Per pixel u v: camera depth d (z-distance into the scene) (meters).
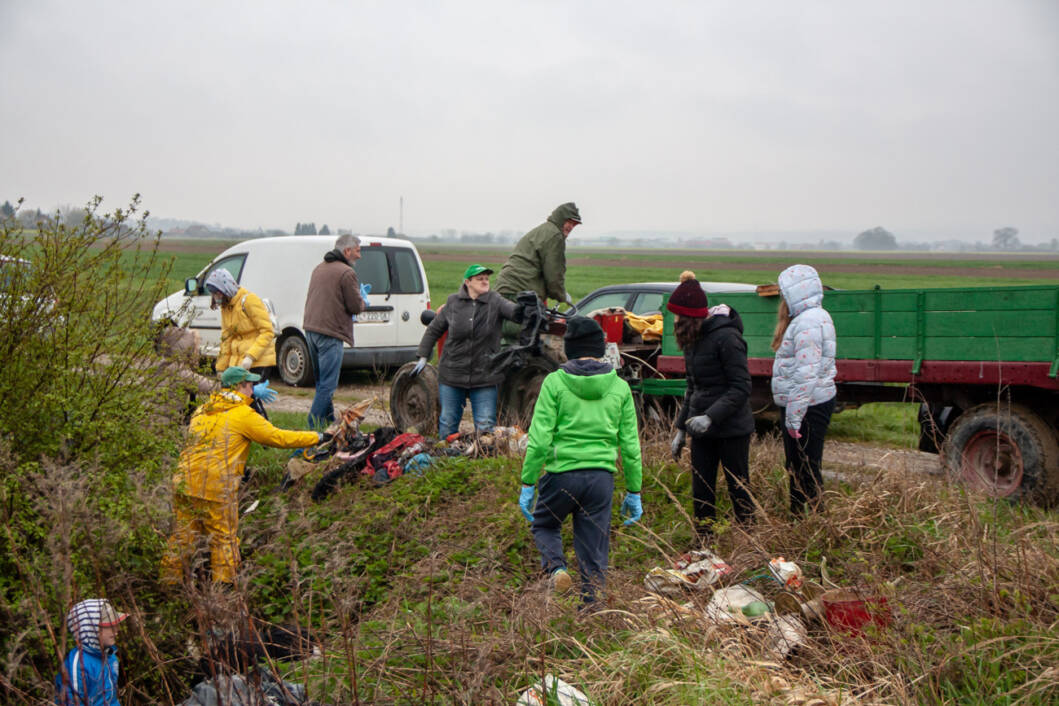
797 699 3.33
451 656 3.80
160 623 3.93
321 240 13.19
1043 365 6.20
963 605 4.19
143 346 4.70
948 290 6.66
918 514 5.51
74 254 4.53
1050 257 136.62
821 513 5.46
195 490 4.96
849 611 4.07
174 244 107.44
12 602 3.75
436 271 53.94
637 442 4.94
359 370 13.21
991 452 6.57
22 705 3.44
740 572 4.64
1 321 4.41
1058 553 4.80
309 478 7.15
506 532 5.91
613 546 5.68
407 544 5.78
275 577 5.05
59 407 4.47
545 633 3.94
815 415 5.64
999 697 3.47
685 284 5.56
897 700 3.46
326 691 3.66
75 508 3.72
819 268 78.06
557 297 9.56
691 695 3.41
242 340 7.97
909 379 6.92
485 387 8.23
